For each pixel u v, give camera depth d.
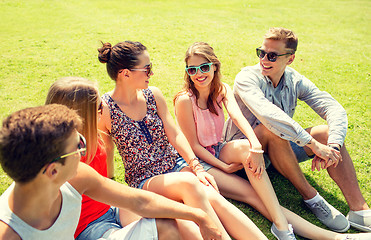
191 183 2.59
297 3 13.90
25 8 10.81
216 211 2.75
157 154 3.03
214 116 3.40
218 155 3.41
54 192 1.79
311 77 6.42
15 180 1.59
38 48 7.30
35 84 5.66
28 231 1.74
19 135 1.50
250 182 3.08
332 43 8.74
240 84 3.42
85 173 2.08
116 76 2.87
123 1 12.50
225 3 13.12
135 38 8.07
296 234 2.97
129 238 2.25
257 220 3.12
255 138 3.07
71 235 2.04
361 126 4.71
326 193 3.50
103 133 2.98
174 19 10.09
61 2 11.81
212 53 3.17
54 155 1.60
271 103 3.23
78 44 7.59
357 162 3.94
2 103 5.01
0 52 7.00
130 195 2.23
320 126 3.40
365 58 7.65
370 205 3.29
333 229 3.07
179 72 6.23
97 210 2.51
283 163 3.14
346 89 5.93
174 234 2.32
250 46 7.90
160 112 3.12
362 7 13.59
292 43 3.27
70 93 2.29
